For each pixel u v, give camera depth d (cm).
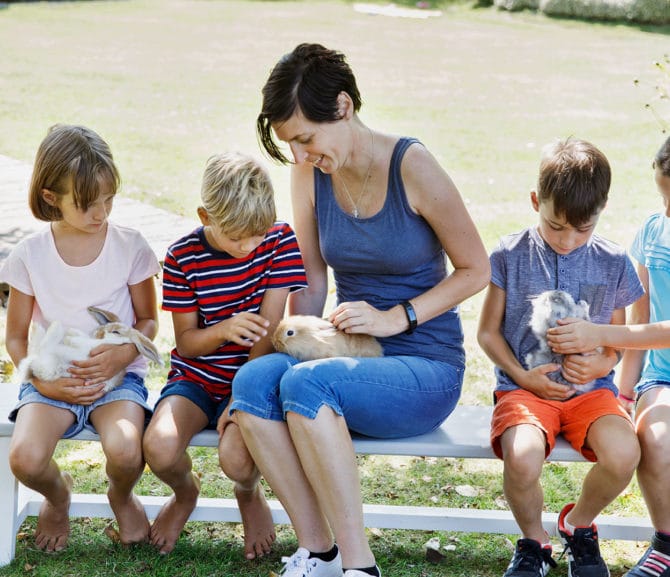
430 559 294
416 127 1127
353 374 258
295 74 256
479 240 279
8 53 1633
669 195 278
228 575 280
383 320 271
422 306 274
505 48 1898
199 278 286
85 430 280
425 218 276
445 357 283
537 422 268
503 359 291
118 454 265
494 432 272
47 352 272
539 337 284
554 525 295
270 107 260
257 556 290
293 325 276
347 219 280
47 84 1362
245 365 265
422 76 1534
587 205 271
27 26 1964
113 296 294
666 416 269
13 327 297
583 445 271
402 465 361
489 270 280
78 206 272
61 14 2166
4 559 283
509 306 296
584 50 1870
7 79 1385
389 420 266
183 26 2080
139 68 1545
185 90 1368
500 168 920
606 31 2142
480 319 304
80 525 308
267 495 340
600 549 303
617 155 979
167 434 267
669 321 279
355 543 246
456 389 281
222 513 299
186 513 291
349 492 248
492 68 1638
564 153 279
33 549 291
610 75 1567
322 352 272
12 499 280
